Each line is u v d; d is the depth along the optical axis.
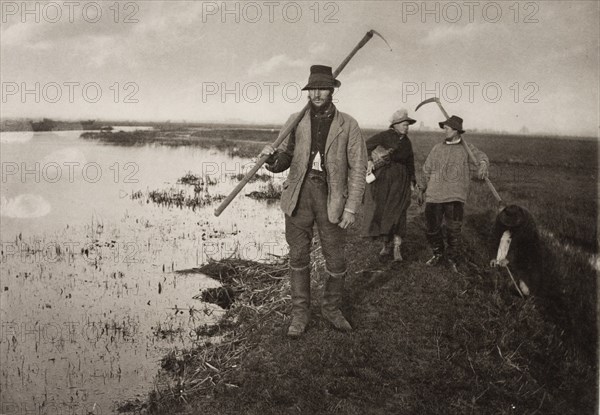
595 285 4.31
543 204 5.41
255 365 3.43
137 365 3.73
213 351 3.88
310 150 3.56
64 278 5.09
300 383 3.20
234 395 3.15
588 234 4.89
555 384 3.43
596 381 3.43
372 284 4.70
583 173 5.50
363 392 3.13
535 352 3.70
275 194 8.47
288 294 4.77
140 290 4.92
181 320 4.46
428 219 5.12
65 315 4.39
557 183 5.59
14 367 3.67
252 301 4.81
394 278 4.82
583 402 3.25
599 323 3.97
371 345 3.61
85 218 6.65
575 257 4.55
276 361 3.46
